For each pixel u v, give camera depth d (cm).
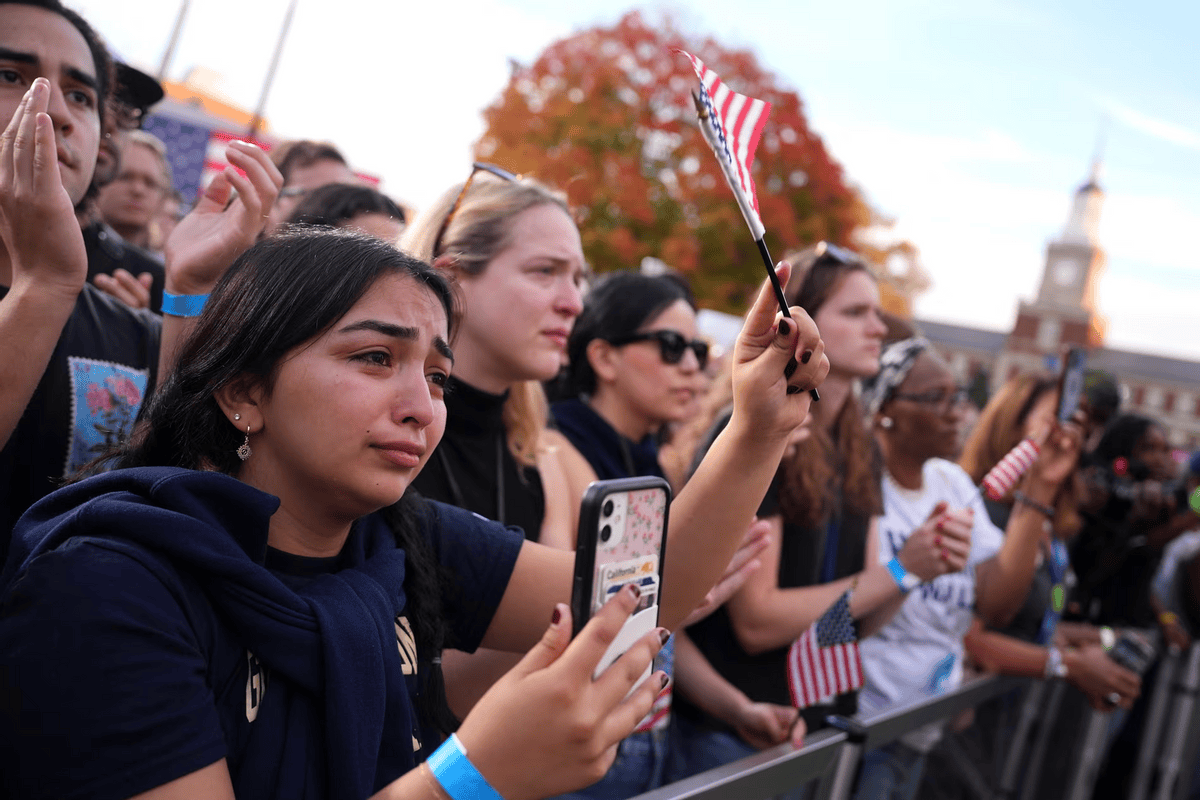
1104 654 344
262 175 152
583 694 79
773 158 2216
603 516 90
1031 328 7594
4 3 152
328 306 97
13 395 126
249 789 89
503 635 133
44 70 153
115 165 204
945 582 272
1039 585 334
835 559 236
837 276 241
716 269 2170
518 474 212
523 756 79
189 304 153
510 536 136
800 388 121
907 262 3725
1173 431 7256
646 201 2084
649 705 86
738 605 216
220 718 89
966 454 371
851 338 239
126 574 85
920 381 275
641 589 94
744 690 224
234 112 946
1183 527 448
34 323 125
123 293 208
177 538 88
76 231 127
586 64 2183
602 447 246
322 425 97
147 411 113
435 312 104
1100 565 448
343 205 242
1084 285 7794
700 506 126
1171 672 455
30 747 79
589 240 2044
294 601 93
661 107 2217
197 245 153
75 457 156
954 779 264
